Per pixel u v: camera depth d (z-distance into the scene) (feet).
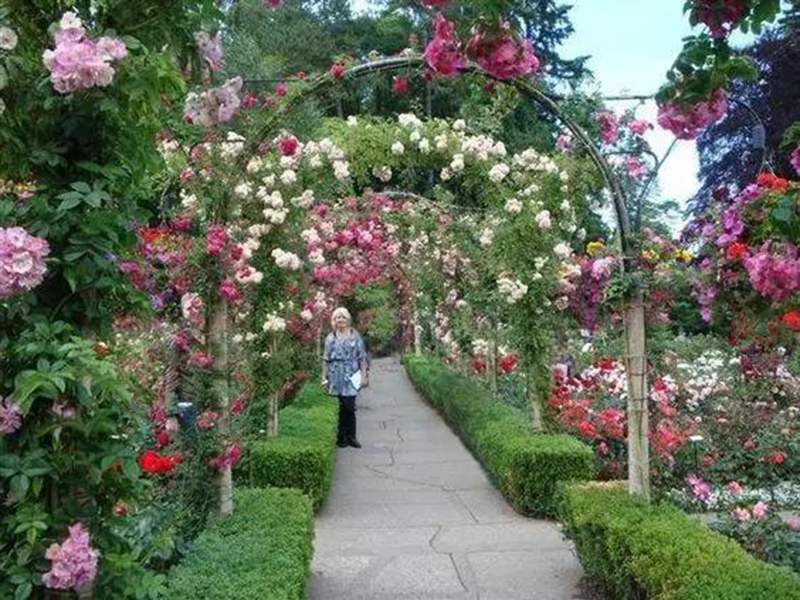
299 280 24.68
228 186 15.61
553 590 15.17
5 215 7.63
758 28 7.85
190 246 15.31
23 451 7.50
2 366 7.55
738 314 12.07
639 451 14.90
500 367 36.09
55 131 8.18
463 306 36.19
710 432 23.36
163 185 16.61
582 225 25.95
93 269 7.88
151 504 12.48
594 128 15.72
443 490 24.99
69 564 7.25
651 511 13.70
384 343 92.12
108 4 8.48
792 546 14.34
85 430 7.53
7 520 7.40
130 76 7.94
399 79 15.17
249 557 11.88
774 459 21.71
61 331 7.65
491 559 17.30
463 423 33.17
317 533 19.81
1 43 7.76
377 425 40.42
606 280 16.57
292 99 15.47
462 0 7.97
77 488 7.84
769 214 9.17
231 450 14.66
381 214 33.27
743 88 48.65
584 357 33.88
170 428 14.98
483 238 25.55
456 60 8.21
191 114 10.96
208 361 15.06
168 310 16.25
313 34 88.69
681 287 14.38
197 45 9.62
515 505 21.59
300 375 31.17
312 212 25.40
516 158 24.89
